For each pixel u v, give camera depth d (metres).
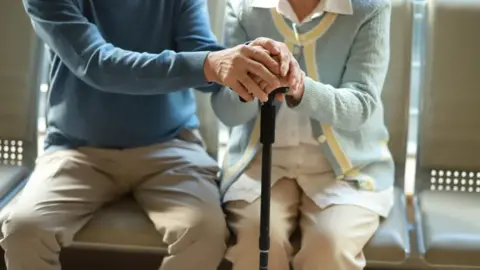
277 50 1.67
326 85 1.82
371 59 1.88
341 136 1.92
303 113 1.81
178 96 2.03
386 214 1.87
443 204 1.99
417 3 2.29
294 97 1.76
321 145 1.91
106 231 1.81
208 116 2.18
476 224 1.86
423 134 2.12
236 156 1.99
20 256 1.74
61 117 1.98
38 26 1.87
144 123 1.97
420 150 2.14
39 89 2.21
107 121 1.94
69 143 1.99
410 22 2.10
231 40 1.95
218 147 2.23
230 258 1.80
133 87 1.80
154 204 1.86
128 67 1.78
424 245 1.82
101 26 1.93
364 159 1.94
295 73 1.68
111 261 2.28
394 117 2.12
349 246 1.74
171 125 2.02
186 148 2.03
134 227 1.82
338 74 1.91
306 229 1.81
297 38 1.89
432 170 2.14
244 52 1.67
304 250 1.76
